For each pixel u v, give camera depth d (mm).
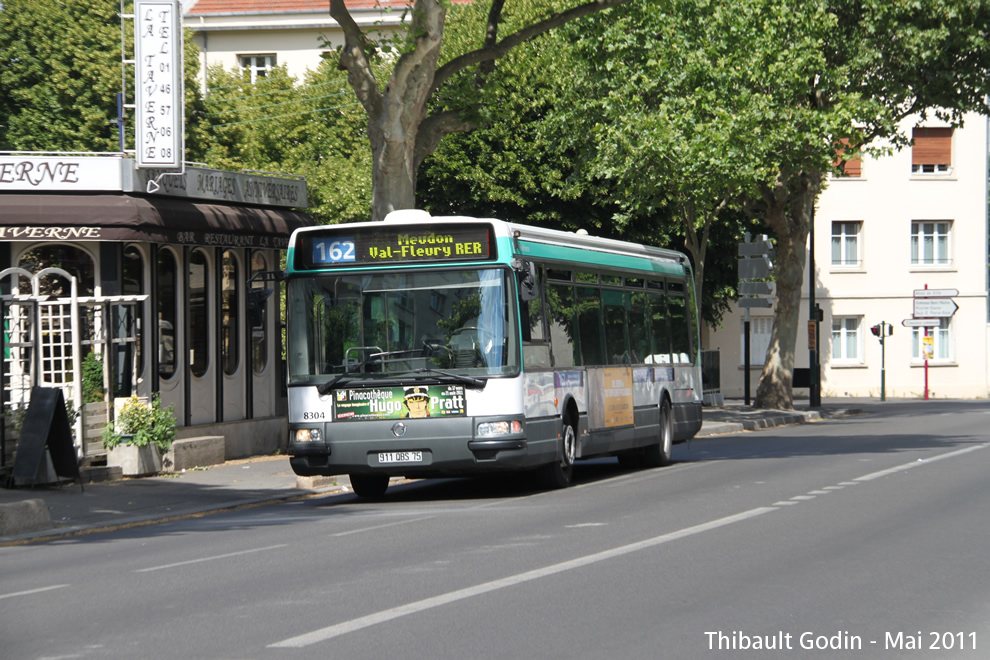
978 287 75500
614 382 24906
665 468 26625
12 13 52500
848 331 75438
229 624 10195
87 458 24812
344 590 11734
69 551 15969
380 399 20438
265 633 9789
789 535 15039
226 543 15930
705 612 10445
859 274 75062
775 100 39844
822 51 42438
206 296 30000
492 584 11828
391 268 20750
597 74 41844
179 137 27594
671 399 28406
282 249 32656
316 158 64625
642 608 10625
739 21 39250
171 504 21141
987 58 44219
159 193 27672
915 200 75250
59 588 12500
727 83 39250
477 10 50562
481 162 49625
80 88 52750
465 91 28281
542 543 14688
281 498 22391
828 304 74938
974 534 15078
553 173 49062
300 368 20875
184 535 17219
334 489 23969
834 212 74688
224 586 12219
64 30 52750
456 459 20188
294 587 12008
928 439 33781
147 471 25547
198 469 26781
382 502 21375
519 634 9609
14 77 52656
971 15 43188
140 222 26219
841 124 40312
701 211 45625
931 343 70375
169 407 26391
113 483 24219
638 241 52500
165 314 28688
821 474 23203
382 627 9914
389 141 27156
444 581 12102
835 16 40938
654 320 27844
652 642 9328
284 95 66562
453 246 20641
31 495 21953
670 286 29188
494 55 27797
